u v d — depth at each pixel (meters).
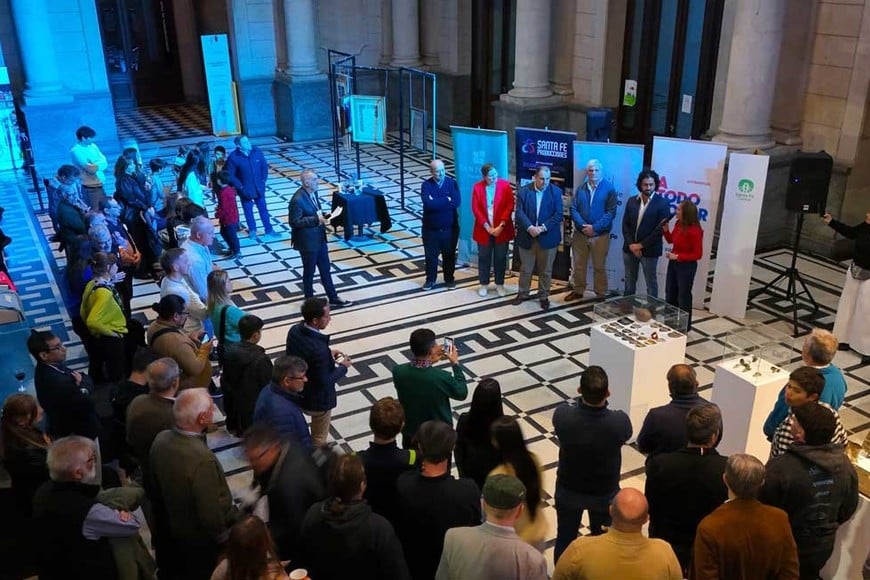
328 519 2.99
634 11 11.74
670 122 11.59
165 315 5.18
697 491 3.45
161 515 3.83
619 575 2.80
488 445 3.90
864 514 4.00
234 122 16.02
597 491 3.93
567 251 8.56
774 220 9.56
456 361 4.60
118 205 8.87
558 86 12.88
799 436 3.60
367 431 5.97
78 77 13.91
